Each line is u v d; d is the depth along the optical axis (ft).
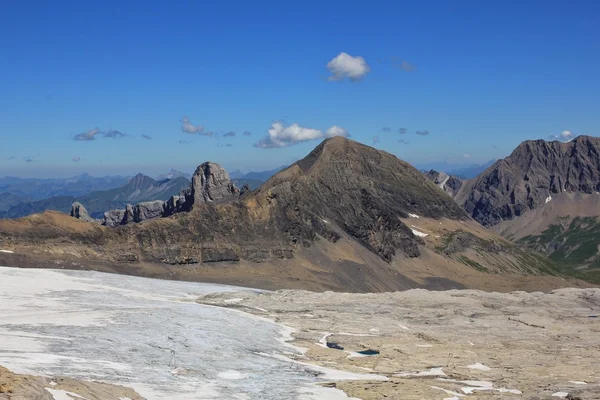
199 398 204.85
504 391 265.34
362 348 369.71
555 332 454.81
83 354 244.42
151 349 276.21
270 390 232.32
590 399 243.19
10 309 352.08
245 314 448.65
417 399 238.07
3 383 163.12
